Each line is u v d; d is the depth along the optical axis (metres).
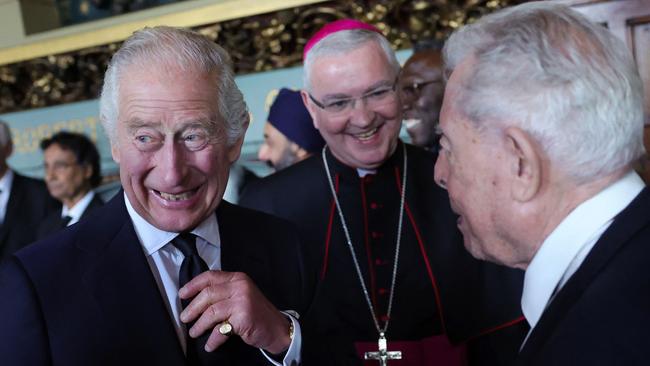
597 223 1.13
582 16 1.17
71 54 4.07
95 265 1.44
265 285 1.70
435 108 2.87
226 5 3.58
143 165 1.39
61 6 4.23
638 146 1.16
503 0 3.01
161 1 3.86
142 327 1.41
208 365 1.47
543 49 1.13
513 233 1.22
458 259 2.38
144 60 1.36
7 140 4.13
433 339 2.29
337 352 1.77
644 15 2.76
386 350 2.21
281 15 3.46
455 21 3.08
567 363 0.98
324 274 2.45
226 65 1.45
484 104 1.17
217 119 1.41
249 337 1.43
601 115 1.09
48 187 4.02
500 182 1.19
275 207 2.63
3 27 4.31
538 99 1.11
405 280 2.41
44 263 1.42
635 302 0.99
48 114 4.24
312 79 2.32
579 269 1.09
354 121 2.29
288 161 3.24
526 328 2.31
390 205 2.51
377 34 2.31
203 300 1.42
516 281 2.29
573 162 1.12
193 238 1.57
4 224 4.04
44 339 1.34
